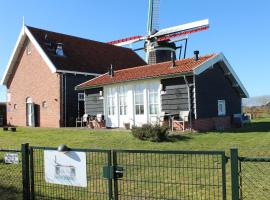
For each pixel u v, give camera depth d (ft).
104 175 22.84
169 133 62.44
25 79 107.65
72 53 107.04
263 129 74.08
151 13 136.98
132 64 127.95
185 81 70.28
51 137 67.31
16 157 27.22
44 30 108.78
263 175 32.65
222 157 19.61
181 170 32.48
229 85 82.64
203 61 71.92
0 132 80.18
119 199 26.35
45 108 100.99
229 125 80.84
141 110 77.71
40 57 102.06
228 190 28.09
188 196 25.89
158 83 74.79
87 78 103.24
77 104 99.81
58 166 24.25
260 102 207.51
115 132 68.74
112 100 83.30
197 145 53.11
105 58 118.52
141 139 58.23
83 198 26.68
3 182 32.22
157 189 28.53
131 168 33.47
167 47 129.70
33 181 26.20
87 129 79.51
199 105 70.69
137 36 139.23
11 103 113.19
